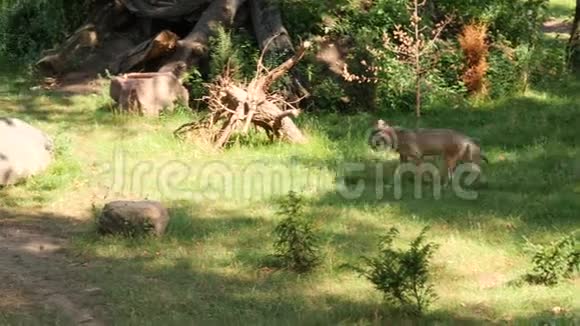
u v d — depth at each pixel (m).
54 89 23.33
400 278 10.20
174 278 11.33
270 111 17.75
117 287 10.97
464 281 11.28
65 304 10.39
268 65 20.92
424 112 20.88
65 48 24.55
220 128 17.84
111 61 24.53
